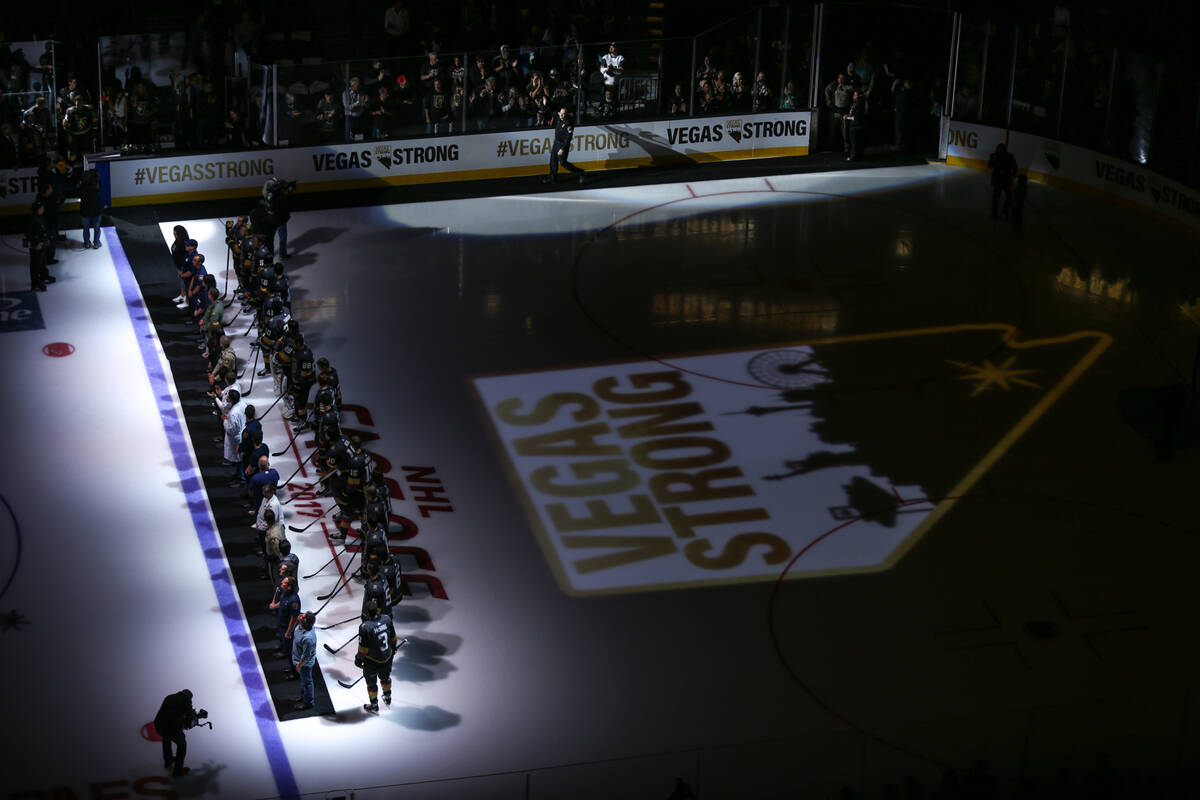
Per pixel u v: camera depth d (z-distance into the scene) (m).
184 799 24.11
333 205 43.00
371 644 25.42
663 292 39.00
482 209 43.19
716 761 25.09
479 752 25.30
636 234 41.94
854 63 47.12
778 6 45.50
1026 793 23.45
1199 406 34.59
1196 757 25.14
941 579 29.34
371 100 43.38
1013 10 46.38
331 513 30.73
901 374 35.78
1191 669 27.23
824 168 46.25
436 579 29.06
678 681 26.88
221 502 30.73
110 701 25.83
